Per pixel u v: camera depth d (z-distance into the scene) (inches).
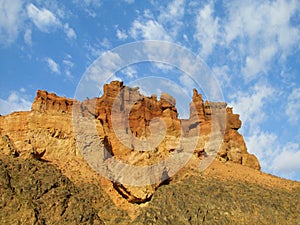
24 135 3095.5
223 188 2886.3
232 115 3976.4
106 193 2827.3
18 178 2699.3
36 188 2635.3
